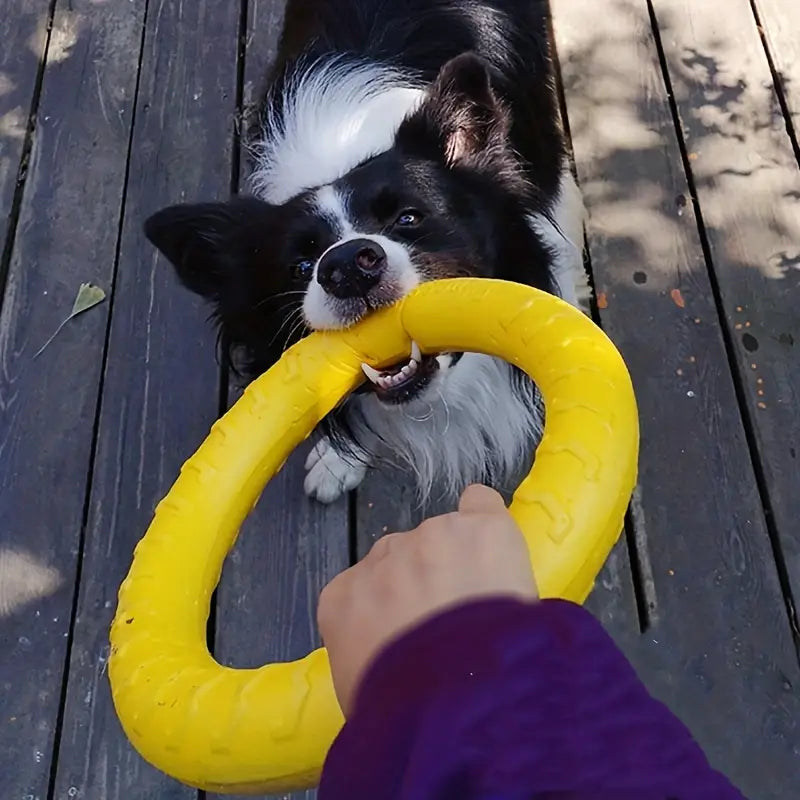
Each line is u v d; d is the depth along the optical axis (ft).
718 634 2.83
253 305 2.76
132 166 3.76
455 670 1.13
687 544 2.96
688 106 3.71
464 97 2.67
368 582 1.35
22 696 2.86
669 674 2.79
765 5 3.92
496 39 3.32
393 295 2.32
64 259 3.58
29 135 3.88
